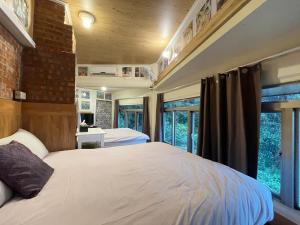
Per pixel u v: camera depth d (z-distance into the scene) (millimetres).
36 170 1179
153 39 3553
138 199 1004
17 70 2078
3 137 1684
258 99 1892
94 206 923
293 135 1710
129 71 5754
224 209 998
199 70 3086
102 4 2426
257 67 1913
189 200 1008
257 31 1564
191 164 1658
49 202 944
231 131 2176
